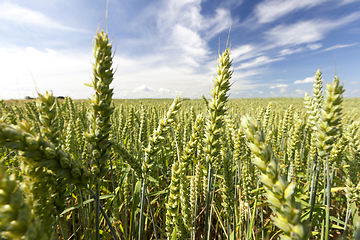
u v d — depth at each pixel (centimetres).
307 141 532
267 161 105
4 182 75
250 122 110
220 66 232
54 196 145
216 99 230
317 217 359
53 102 165
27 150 105
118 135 638
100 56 142
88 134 146
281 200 99
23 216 76
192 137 265
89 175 138
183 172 255
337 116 230
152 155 261
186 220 249
